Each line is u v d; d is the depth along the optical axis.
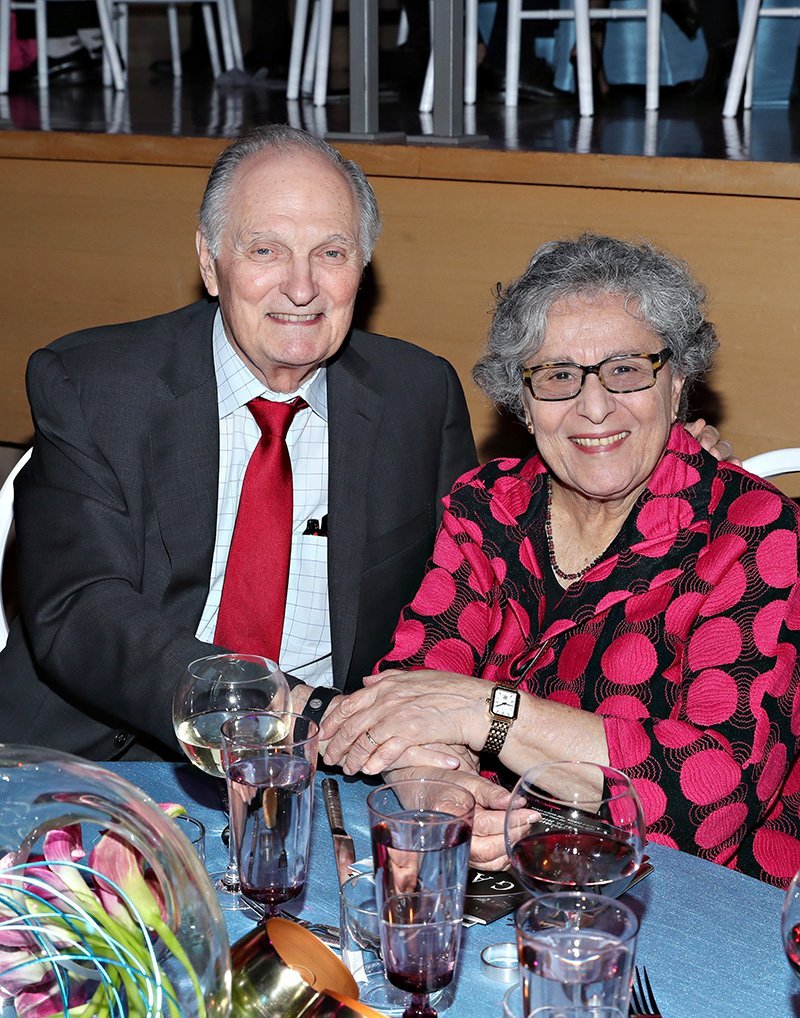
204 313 2.12
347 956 1.09
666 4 5.02
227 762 1.10
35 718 2.01
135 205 3.45
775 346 2.86
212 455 2.00
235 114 4.56
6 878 0.83
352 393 2.09
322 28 4.85
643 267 1.73
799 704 1.67
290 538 2.01
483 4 5.07
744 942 1.13
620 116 4.48
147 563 1.98
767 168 2.74
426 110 4.54
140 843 0.84
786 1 4.80
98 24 6.21
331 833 1.30
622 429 1.72
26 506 1.99
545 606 1.86
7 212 3.62
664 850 1.31
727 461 1.91
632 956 0.88
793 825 1.72
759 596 1.67
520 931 0.88
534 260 1.81
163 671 1.76
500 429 3.17
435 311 3.18
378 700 1.58
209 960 0.83
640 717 1.70
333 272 1.94
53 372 2.00
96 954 0.82
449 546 1.93
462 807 1.01
